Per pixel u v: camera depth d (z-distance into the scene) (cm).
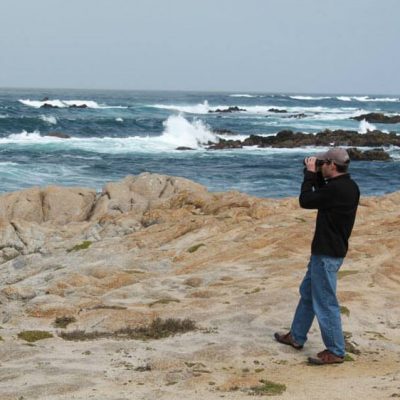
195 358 1005
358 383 877
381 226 2112
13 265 2278
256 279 1559
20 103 12106
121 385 873
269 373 937
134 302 1418
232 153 6384
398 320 1245
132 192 3023
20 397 823
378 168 5778
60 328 1232
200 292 1449
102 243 2291
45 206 2966
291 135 7356
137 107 12569
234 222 2259
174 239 2194
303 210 2389
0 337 1121
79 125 7894
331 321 983
